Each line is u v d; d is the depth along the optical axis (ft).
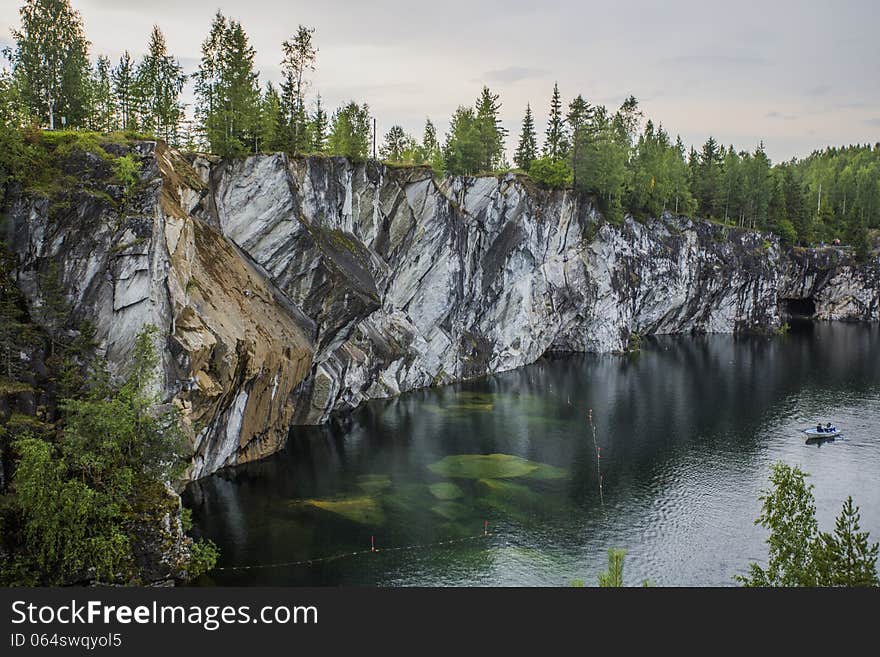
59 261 141.18
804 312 581.53
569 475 184.96
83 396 131.44
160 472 123.54
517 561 132.77
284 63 246.68
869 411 258.37
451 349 314.76
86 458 109.50
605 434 225.76
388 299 283.38
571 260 385.29
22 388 121.49
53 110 194.18
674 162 465.88
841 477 186.91
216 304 168.96
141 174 152.35
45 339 135.03
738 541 145.28
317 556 131.44
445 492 168.96
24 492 101.14
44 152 148.15
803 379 319.06
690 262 460.96
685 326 492.95
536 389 298.35
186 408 150.00
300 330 205.98
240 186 201.67
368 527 146.41
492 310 342.44
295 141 245.45
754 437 224.12
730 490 175.52
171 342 146.82
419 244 290.35
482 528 148.25
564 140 404.16
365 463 189.37
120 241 143.84
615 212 399.85
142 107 232.53
